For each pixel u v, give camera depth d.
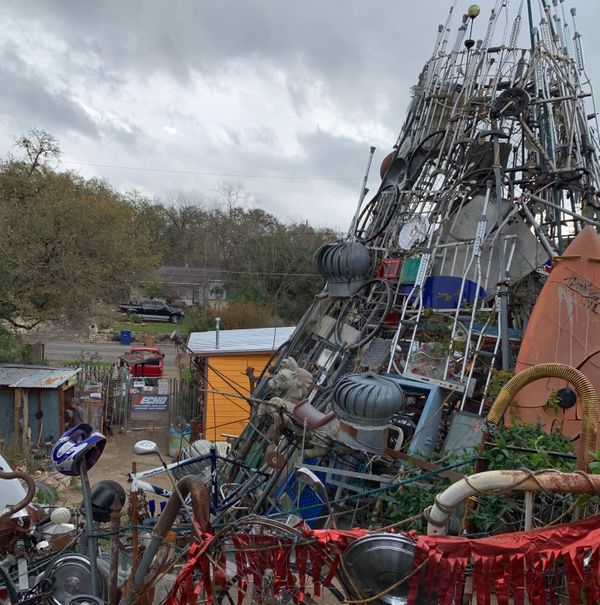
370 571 4.17
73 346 37.31
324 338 12.27
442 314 10.34
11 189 26.36
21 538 6.87
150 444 5.53
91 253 25.97
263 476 8.95
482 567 3.94
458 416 8.71
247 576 4.86
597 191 12.14
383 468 8.30
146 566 5.20
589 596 3.94
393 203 13.37
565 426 7.68
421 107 14.76
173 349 37.94
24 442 15.49
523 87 13.02
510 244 11.29
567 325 8.35
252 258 47.00
